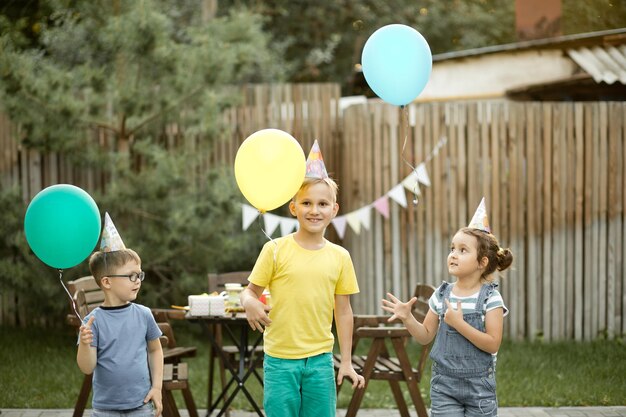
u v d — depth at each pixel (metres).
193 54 7.33
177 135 7.98
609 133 7.52
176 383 4.59
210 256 7.30
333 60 15.46
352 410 4.81
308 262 3.90
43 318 8.09
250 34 7.83
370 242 7.73
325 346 3.92
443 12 16.05
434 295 4.09
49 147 7.15
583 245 7.59
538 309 7.61
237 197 7.44
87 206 3.87
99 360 3.75
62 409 5.58
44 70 7.18
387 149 7.66
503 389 6.03
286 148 3.93
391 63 4.34
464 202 7.60
